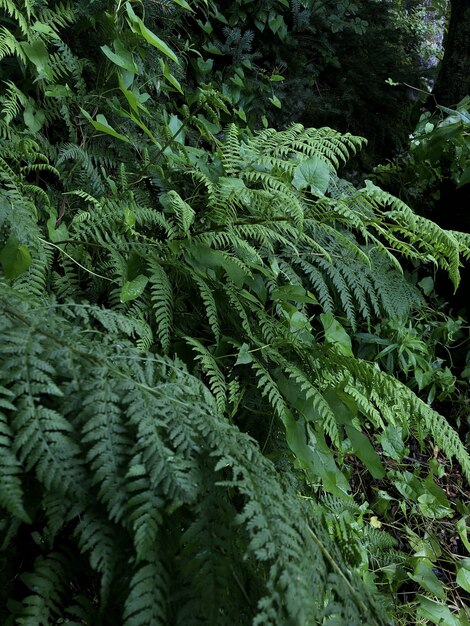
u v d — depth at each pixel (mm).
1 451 1008
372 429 2662
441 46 6000
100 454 1076
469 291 3254
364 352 2723
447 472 2734
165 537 1136
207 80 3441
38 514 1256
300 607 978
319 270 2516
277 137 2369
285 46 3928
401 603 2129
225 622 1066
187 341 1873
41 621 1078
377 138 4117
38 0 2186
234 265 1932
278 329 2018
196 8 3533
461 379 3090
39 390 1088
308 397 1866
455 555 2312
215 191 2072
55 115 2252
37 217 1911
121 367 1271
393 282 2611
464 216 3416
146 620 997
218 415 1359
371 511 2244
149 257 1924
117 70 2309
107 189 2285
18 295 1351
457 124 3133
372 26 4555
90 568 1223
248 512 1057
